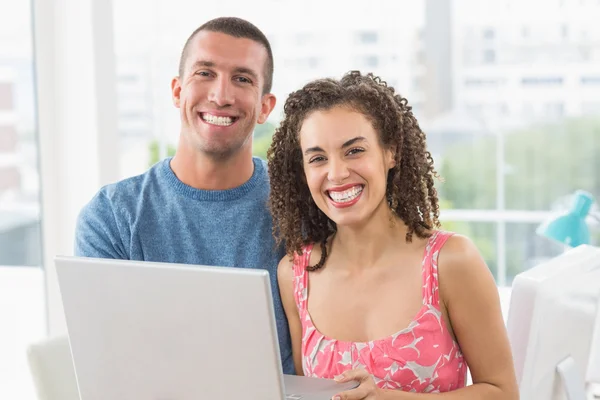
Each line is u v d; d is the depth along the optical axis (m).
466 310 1.62
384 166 1.69
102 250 1.86
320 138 1.63
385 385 1.61
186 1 4.16
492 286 1.64
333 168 1.62
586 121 3.98
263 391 1.23
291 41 4.16
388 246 1.69
